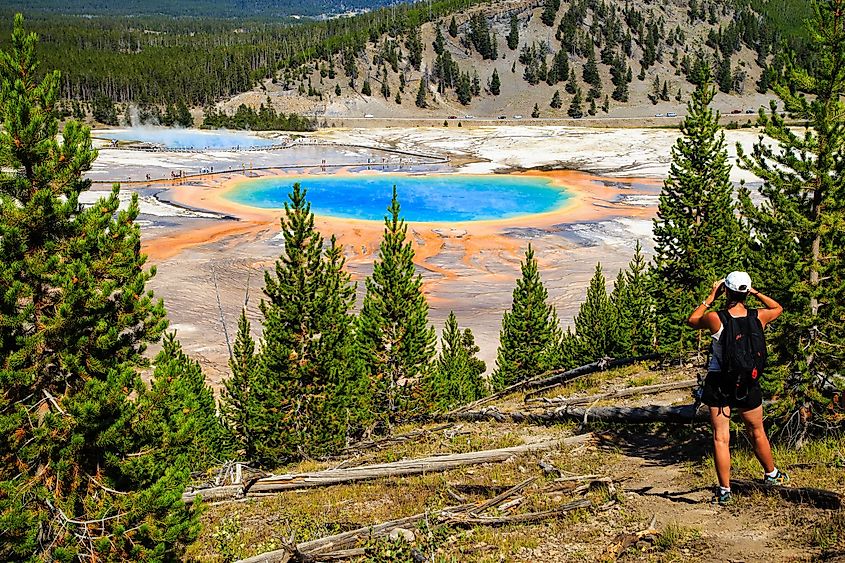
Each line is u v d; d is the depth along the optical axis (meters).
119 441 11.00
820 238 13.22
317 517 14.11
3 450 10.66
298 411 25.95
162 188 103.81
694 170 30.20
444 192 107.69
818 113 13.19
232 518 15.11
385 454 19.91
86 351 11.40
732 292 9.66
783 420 13.16
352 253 71.25
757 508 10.05
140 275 12.00
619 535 10.06
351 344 28.11
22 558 10.29
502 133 179.62
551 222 86.44
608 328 36.72
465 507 12.58
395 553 11.12
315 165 134.38
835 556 8.12
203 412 27.77
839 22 12.97
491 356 45.91
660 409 17.20
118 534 10.53
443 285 62.53
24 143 11.25
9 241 11.09
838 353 12.58
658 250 31.86
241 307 53.44
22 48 11.62
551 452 16.47
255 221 83.62
